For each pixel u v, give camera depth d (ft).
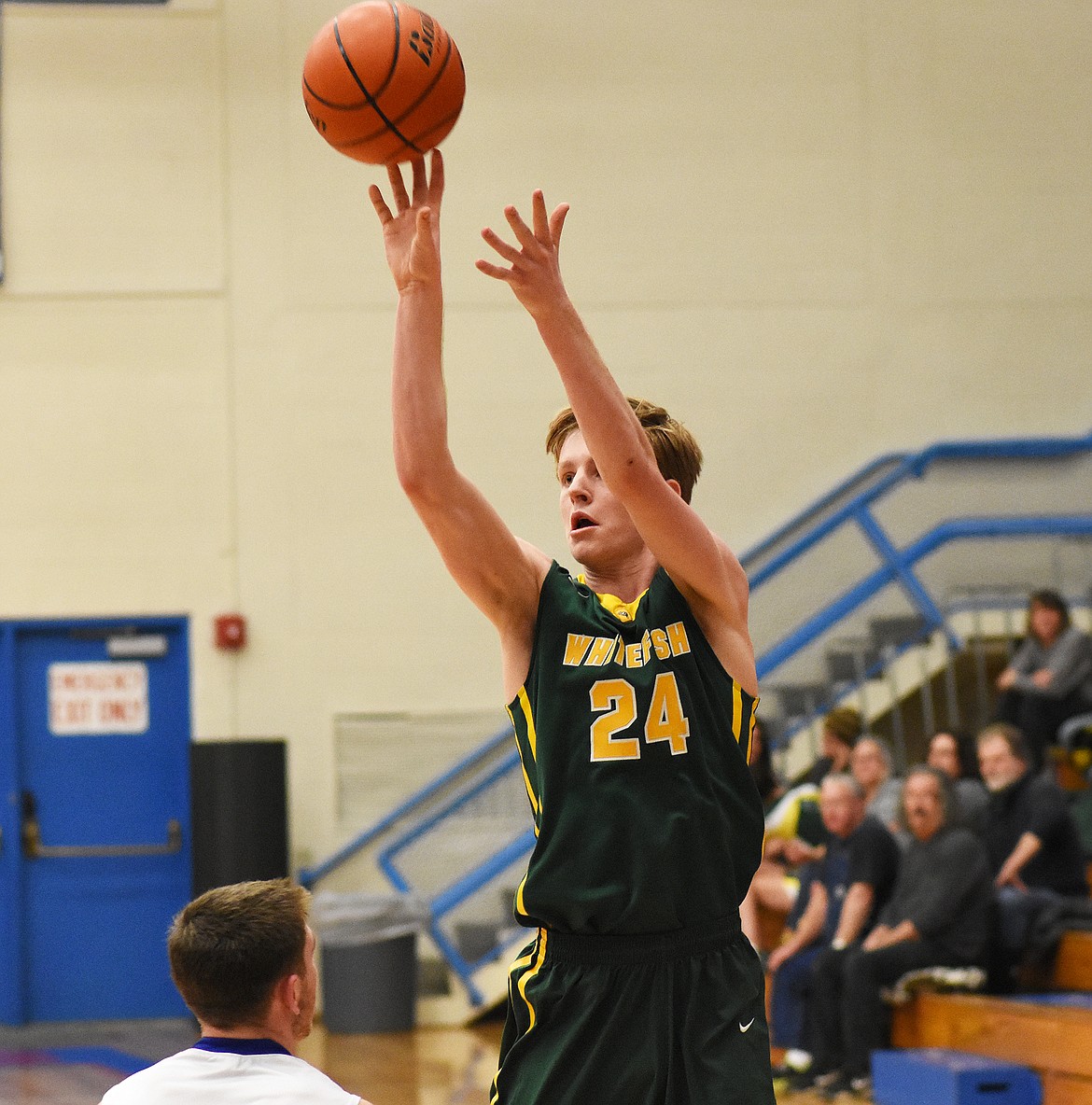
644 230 55.47
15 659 52.70
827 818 35.68
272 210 54.44
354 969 47.16
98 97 54.08
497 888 52.80
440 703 53.72
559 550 54.34
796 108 56.03
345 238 54.60
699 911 11.07
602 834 10.96
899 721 51.42
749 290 55.62
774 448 55.31
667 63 55.88
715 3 55.98
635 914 10.91
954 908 33.06
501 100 55.31
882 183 56.13
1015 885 35.12
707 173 55.72
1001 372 55.93
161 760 52.95
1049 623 43.24
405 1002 47.78
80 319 53.72
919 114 56.39
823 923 35.94
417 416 11.32
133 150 54.13
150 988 52.06
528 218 55.26
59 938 52.08
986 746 36.22
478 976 49.03
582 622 11.50
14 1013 51.13
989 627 52.90
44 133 53.93
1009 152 56.54
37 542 53.06
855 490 55.06
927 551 50.47
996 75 56.70
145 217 54.08
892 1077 30.89
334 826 52.90
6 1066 42.93
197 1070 11.55
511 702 11.65
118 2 54.29
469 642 53.93
